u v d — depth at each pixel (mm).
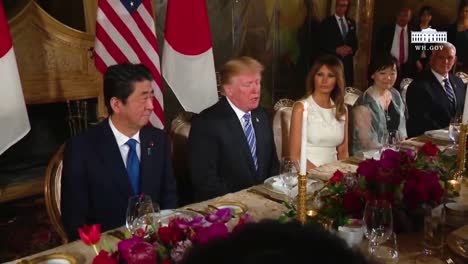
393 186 1458
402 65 5879
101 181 1830
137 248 1071
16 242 2949
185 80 3070
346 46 5555
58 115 3691
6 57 2359
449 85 3510
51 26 3312
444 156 1934
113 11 2729
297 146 2545
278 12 5316
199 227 1115
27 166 3504
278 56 5453
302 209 1318
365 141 2818
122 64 1816
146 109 1834
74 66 3506
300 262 347
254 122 2273
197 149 2154
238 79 2117
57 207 1847
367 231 1302
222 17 4762
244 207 1702
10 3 3227
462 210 1541
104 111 3723
